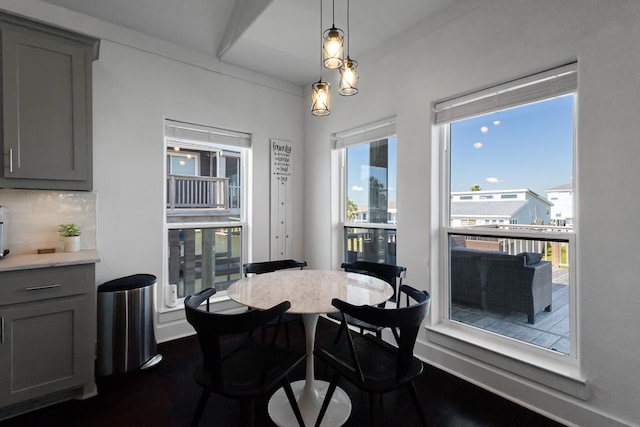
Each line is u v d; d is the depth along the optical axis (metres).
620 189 1.59
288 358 1.64
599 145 1.65
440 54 2.36
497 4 2.05
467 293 2.39
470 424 1.76
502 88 2.07
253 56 3.02
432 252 2.46
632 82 1.55
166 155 2.96
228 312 3.23
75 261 1.92
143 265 2.71
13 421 1.78
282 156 3.57
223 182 3.33
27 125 1.95
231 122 3.20
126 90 2.62
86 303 1.97
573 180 1.86
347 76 1.68
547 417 1.81
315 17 2.40
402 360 1.48
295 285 1.98
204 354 1.45
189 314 1.42
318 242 3.55
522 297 2.08
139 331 2.33
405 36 2.60
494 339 2.20
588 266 1.69
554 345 1.94
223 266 3.31
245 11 2.56
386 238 2.98
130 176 2.64
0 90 1.88
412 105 2.55
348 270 2.67
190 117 2.94
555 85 1.85
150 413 1.86
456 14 2.25
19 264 1.78
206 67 3.02
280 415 1.79
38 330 1.83
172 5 2.48
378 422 1.78
